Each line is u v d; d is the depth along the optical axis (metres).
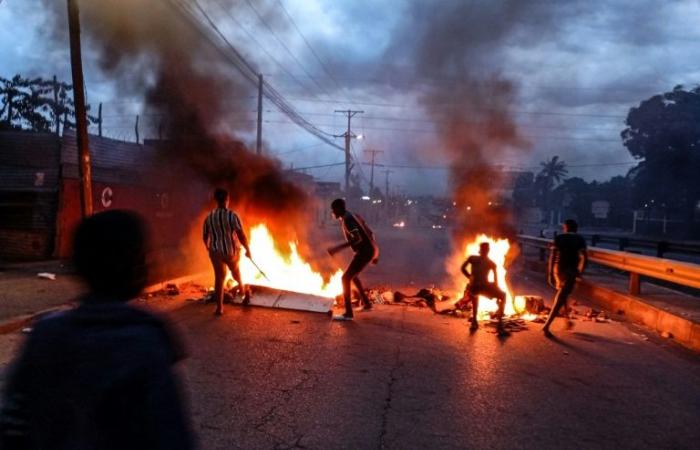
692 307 10.12
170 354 1.88
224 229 9.41
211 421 4.99
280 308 10.09
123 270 1.91
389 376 6.45
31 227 16.12
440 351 7.66
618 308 11.52
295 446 4.55
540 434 5.00
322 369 6.62
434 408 5.52
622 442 4.90
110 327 1.81
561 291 8.97
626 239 18.44
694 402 5.99
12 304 9.07
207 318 9.18
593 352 7.95
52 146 16.17
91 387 1.72
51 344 1.78
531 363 7.26
